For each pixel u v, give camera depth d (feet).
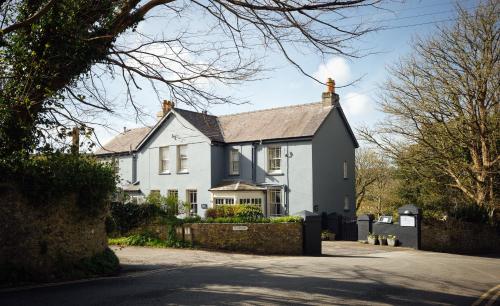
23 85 28.81
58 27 29.68
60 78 31.04
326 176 86.33
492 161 75.72
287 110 94.17
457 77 74.13
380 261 46.96
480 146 79.71
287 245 54.03
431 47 75.25
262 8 25.81
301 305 24.25
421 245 68.54
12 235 30.76
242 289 28.78
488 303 26.53
